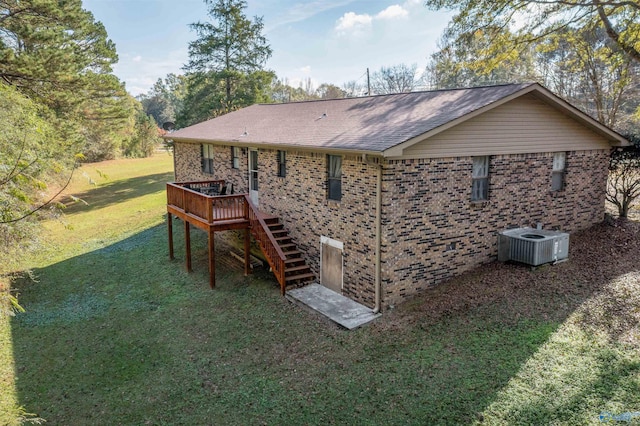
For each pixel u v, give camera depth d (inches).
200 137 721.6
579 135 534.3
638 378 279.6
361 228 432.5
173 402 316.2
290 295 473.4
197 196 531.8
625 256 461.1
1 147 340.8
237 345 389.1
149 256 651.5
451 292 426.3
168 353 386.0
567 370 296.4
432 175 423.2
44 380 354.3
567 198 539.2
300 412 291.6
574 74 1110.4
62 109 925.2
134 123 2174.0
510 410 266.7
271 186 577.6
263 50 1311.5
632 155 576.4
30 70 813.9
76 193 1225.4
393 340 364.8
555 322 353.4
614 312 355.9
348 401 296.4
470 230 460.8
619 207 601.3
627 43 646.5
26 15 833.5
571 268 442.9
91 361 381.1
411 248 424.2
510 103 461.4
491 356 322.3
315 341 380.5
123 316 466.6
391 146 368.5
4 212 239.5
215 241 694.5
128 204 1038.4
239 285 520.1
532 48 1143.0
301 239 528.7
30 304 510.9
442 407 277.4
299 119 616.4
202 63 1289.4
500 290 413.1
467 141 438.9
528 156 491.8
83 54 1007.0
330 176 476.4
